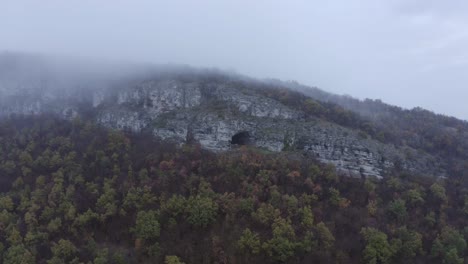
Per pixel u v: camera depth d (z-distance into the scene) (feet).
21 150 630.33
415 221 519.60
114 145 625.82
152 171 568.00
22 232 475.72
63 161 593.01
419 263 468.75
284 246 452.76
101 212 510.58
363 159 648.79
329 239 467.11
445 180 631.56
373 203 537.24
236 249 463.42
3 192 544.21
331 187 549.54
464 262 465.47
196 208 495.00
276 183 545.44
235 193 527.81
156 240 479.41
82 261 445.78
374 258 455.22
